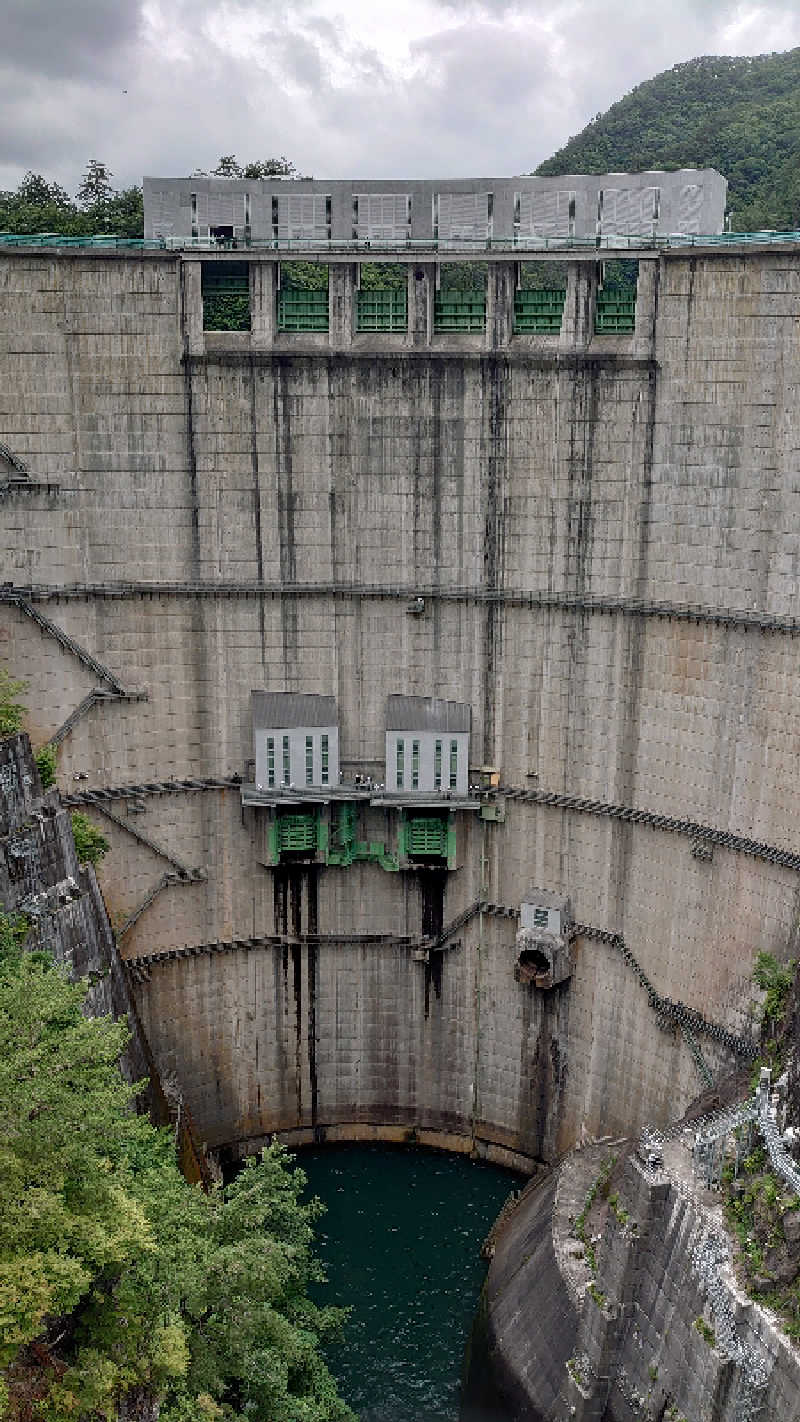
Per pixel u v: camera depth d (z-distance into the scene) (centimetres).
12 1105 2480
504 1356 3719
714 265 3903
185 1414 2636
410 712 4766
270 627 4691
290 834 4866
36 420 4316
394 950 5138
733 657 4059
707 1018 4256
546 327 4338
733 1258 3086
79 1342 2595
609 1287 3431
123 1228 2498
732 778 4122
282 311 4444
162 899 4872
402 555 4628
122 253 4222
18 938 3691
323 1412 3278
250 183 4306
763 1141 3297
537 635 4597
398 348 4406
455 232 4297
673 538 4194
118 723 4628
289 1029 5219
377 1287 4488
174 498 4494
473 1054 5181
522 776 4791
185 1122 4769
